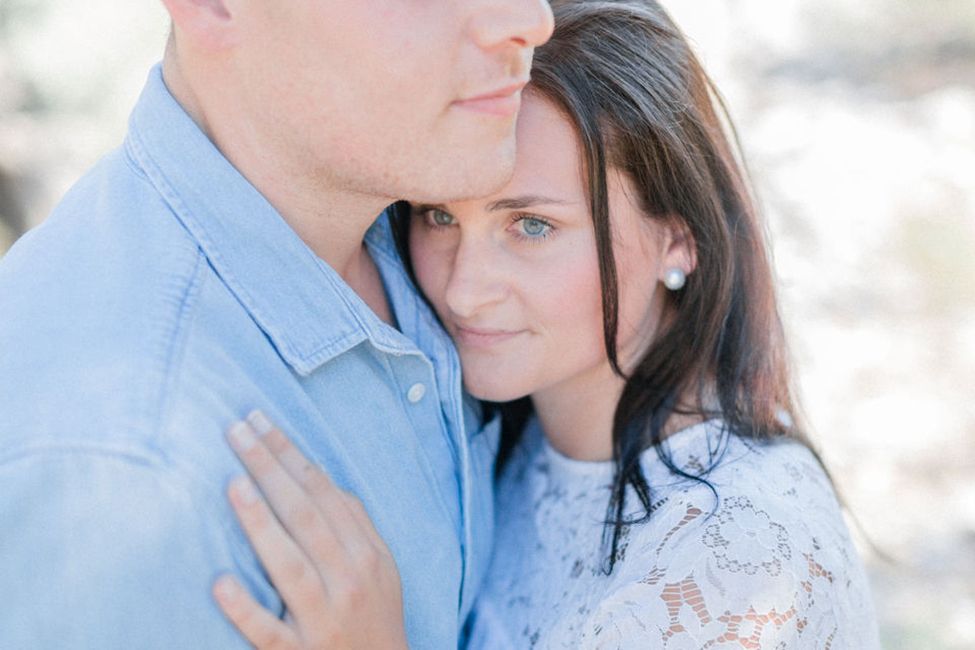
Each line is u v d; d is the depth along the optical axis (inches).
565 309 58.5
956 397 193.0
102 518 40.9
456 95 46.9
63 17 239.6
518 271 57.7
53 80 239.5
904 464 178.7
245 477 43.8
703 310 62.6
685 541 54.9
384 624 46.9
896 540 163.5
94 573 40.7
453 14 45.8
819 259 228.8
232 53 47.2
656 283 62.1
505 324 58.8
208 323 46.5
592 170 56.3
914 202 244.7
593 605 59.2
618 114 57.2
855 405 192.2
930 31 318.0
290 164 49.1
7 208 191.9
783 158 263.3
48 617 41.1
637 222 59.9
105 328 44.1
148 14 240.2
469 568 59.9
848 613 56.5
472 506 63.8
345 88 46.0
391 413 54.3
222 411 44.8
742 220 65.0
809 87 293.9
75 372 43.1
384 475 53.1
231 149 49.3
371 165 47.7
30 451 41.4
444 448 58.7
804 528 55.9
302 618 44.4
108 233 47.5
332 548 45.4
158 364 43.6
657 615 53.0
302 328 49.7
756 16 315.3
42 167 221.1
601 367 63.3
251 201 48.9
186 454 42.3
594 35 57.3
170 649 41.8
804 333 209.0
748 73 300.8
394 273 59.7
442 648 55.7
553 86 55.3
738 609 52.2
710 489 56.7
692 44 66.9
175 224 48.1
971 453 179.9
